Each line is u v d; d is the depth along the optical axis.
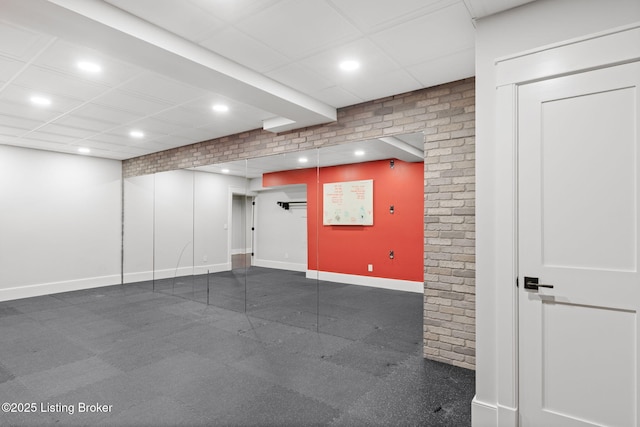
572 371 1.88
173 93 3.29
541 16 1.94
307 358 3.09
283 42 2.40
